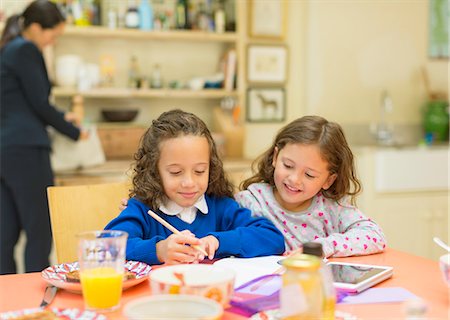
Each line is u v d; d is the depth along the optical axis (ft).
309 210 5.09
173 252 3.95
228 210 5.00
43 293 3.58
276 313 3.03
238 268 3.95
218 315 2.65
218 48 12.34
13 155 8.50
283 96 12.69
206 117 12.35
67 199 5.35
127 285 3.48
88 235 3.24
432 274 3.93
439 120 13.19
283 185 4.86
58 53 11.30
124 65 11.76
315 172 4.75
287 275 2.71
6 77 8.52
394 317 3.05
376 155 11.36
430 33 13.38
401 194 11.59
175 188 4.47
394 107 13.29
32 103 8.63
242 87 11.74
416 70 13.35
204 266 3.36
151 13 11.25
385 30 13.07
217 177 4.95
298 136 4.77
